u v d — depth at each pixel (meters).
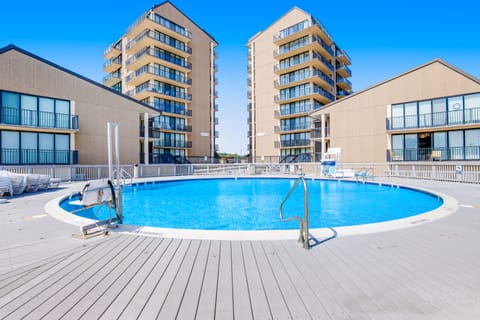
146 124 20.38
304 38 30.59
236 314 1.98
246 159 34.41
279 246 3.51
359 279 2.55
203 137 35.00
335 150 17.59
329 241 3.71
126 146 18.75
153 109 20.56
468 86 15.23
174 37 31.61
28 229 4.40
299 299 2.19
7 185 8.32
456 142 16.23
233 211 8.61
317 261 3.00
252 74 38.44
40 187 10.04
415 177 14.33
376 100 18.56
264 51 35.09
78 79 16.41
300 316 1.95
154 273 2.71
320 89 30.30
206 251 3.33
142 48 30.38
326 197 10.85
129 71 33.03
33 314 1.99
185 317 1.94
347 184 14.30
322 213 8.15
